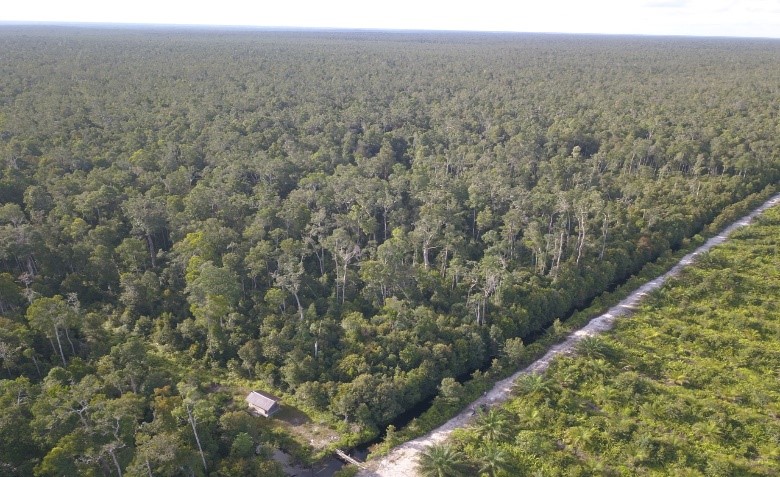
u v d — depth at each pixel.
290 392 71.50
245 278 88.81
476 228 112.12
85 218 105.06
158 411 57.78
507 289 85.44
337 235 93.75
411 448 62.03
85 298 86.75
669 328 82.00
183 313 83.44
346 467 59.75
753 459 58.25
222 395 70.94
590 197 113.12
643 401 66.19
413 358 72.06
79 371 67.12
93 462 50.44
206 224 98.19
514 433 62.38
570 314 90.69
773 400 66.38
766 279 94.12
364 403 65.56
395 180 121.06
